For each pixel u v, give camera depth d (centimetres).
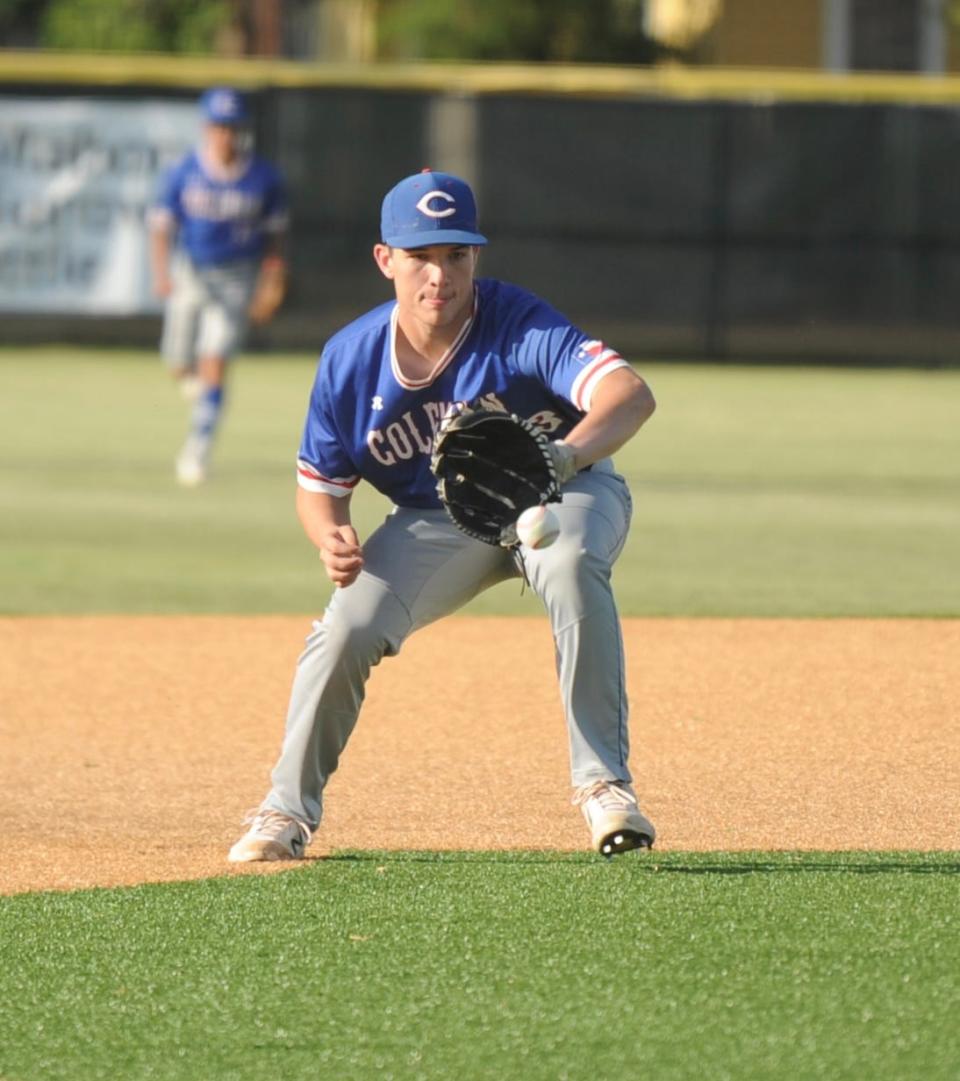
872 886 1425
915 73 8381
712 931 1307
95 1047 1124
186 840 1655
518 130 6506
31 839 1656
